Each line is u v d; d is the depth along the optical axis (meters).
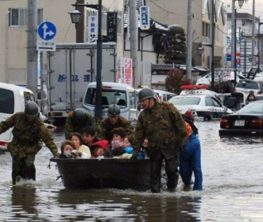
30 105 29.12
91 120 30.36
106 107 60.69
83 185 28.42
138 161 27.59
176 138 27.39
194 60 176.12
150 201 25.61
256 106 62.44
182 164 29.39
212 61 120.44
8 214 22.77
